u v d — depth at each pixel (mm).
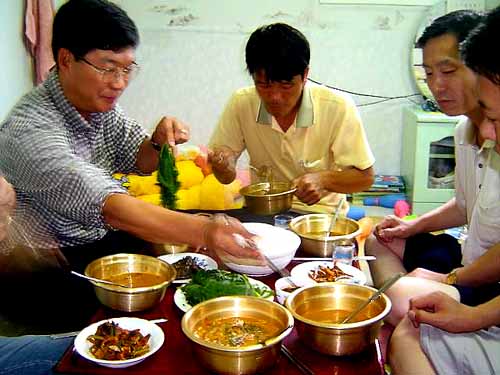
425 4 3971
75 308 1802
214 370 1174
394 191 4070
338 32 4055
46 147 1665
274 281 1662
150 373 1217
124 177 2318
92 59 1713
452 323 1335
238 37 4086
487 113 1347
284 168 2475
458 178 2057
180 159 3398
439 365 1317
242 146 2559
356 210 3760
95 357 1255
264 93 2104
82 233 1965
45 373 1435
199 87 4191
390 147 4254
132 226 1522
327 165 2457
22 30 3451
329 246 1800
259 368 1171
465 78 1782
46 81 1887
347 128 2324
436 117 3709
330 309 1389
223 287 1465
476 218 1814
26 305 1808
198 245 1503
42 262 1846
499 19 1263
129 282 1570
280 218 2041
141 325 1375
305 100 2301
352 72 4133
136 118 4246
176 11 4043
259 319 1334
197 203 3283
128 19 1725
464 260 1920
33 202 1786
